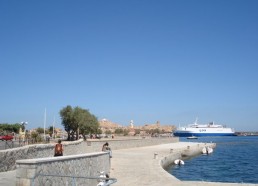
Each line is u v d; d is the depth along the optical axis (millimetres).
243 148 99625
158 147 72812
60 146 20797
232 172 41062
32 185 11867
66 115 83500
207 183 19250
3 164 18578
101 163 20797
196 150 72312
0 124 87250
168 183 19750
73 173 15617
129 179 21719
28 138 47656
